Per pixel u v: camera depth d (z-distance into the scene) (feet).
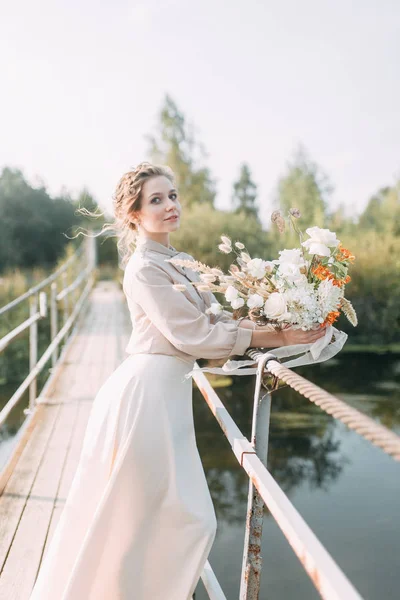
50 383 19.98
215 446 25.18
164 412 5.73
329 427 27.76
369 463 23.18
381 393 33.53
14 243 116.06
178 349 5.83
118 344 29.48
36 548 8.38
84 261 55.93
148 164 6.44
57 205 121.60
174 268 6.10
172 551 5.57
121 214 6.55
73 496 5.93
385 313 50.49
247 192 103.96
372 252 52.85
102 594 5.47
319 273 5.48
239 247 5.74
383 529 17.17
